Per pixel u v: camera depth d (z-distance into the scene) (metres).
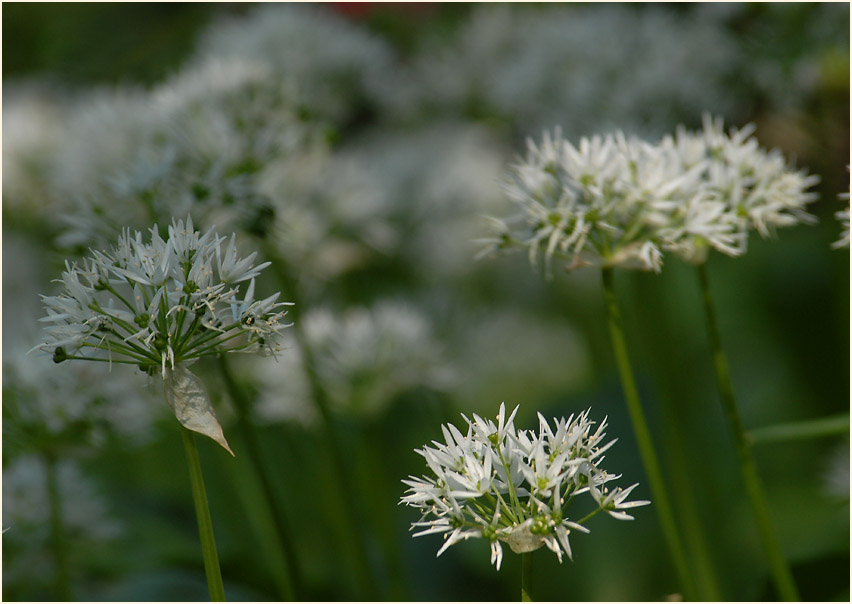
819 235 0.97
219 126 0.68
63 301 0.54
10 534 0.70
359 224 0.86
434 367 0.80
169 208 0.66
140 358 0.54
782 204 0.62
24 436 0.66
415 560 0.84
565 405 0.95
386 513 0.75
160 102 0.70
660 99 0.90
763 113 1.00
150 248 0.54
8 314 0.95
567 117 0.94
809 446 0.91
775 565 0.61
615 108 0.91
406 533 0.88
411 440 0.94
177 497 0.91
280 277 0.71
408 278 1.05
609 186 0.61
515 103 1.00
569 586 0.82
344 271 0.88
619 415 0.91
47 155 0.96
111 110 0.70
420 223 1.03
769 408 0.95
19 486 0.70
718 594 0.70
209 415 0.54
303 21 0.94
